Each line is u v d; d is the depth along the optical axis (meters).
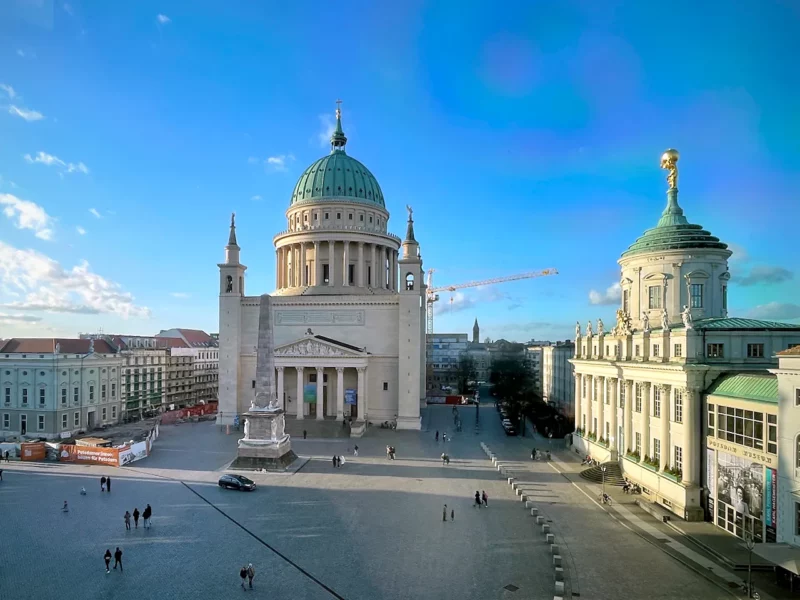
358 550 37.78
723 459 42.41
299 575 33.75
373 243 119.12
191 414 110.56
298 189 126.94
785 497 35.25
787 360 35.06
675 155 65.19
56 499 49.88
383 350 99.25
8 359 84.88
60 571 34.22
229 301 101.88
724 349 46.66
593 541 39.84
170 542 39.19
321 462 66.50
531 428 95.00
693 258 60.47
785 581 32.81
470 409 124.06
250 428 63.50
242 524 43.16
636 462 54.16
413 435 87.62
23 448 67.12
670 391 49.16
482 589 31.83
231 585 32.34
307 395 98.50
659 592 31.69
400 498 50.78
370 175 129.88
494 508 47.81
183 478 58.22
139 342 127.44
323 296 101.69
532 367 170.38
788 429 35.06
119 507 47.53
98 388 93.69
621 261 67.44
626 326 61.28
